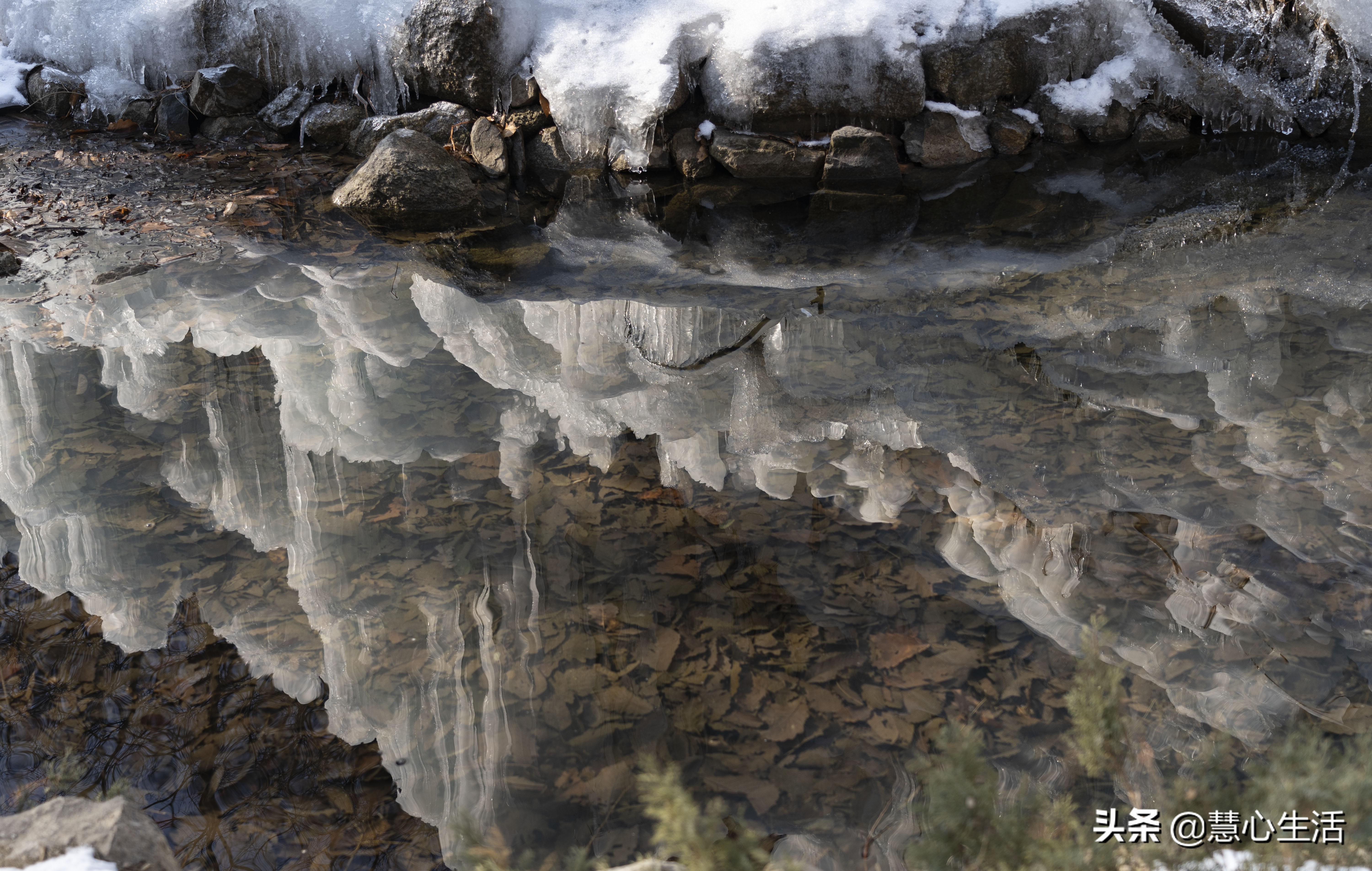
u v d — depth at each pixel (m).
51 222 5.87
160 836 1.98
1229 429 3.85
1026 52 6.91
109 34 7.49
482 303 5.09
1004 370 4.34
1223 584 3.05
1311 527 3.28
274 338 4.68
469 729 2.62
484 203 6.36
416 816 2.36
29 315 4.80
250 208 6.17
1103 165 6.86
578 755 2.54
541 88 6.82
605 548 3.31
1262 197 6.21
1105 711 2.10
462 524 3.43
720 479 3.66
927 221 6.02
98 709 2.68
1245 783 2.29
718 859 1.68
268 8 7.13
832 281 5.28
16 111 7.67
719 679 2.77
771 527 3.38
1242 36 7.02
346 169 6.80
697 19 6.78
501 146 6.76
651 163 6.82
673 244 5.83
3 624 2.96
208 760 2.52
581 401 4.20
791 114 6.72
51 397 4.15
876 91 6.70
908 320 4.81
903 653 2.83
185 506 3.53
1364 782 1.71
